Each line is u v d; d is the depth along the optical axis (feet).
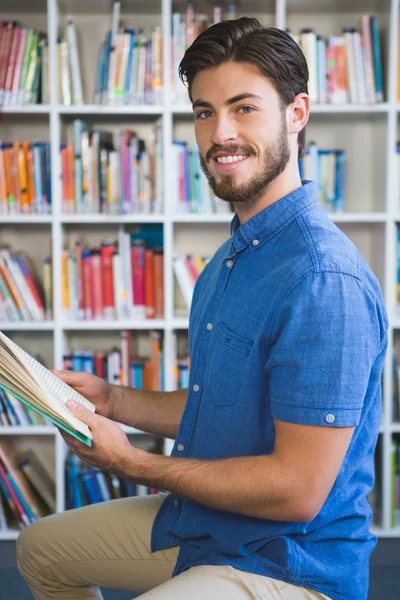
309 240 3.95
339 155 9.36
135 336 10.14
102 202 9.20
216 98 4.07
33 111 9.00
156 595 3.74
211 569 3.94
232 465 3.77
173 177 9.20
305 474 3.60
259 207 4.26
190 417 4.41
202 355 4.38
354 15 9.74
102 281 9.32
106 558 4.75
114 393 4.96
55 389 4.10
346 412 3.61
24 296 9.27
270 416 4.00
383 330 4.05
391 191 9.07
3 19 9.80
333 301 3.69
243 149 4.06
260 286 4.01
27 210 9.21
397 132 10.02
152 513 4.79
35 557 4.86
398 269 9.23
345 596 3.93
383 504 9.12
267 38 4.02
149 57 9.01
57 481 9.23
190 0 9.13
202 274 5.12
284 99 4.12
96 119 9.75
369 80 9.04
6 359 3.48
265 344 3.92
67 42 9.06
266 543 3.92
